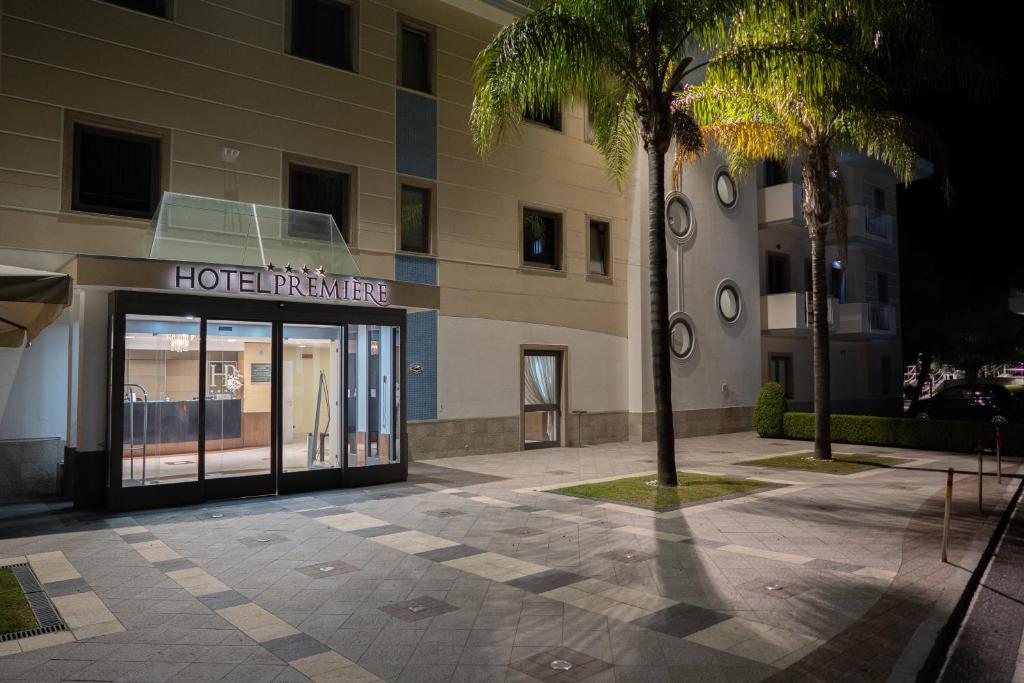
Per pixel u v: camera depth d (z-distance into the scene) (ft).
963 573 21.12
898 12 39.09
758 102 45.70
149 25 37.78
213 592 19.30
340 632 16.30
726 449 57.11
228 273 31.81
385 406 38.68
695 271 68.13
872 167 91.45
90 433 31.04
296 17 44.11
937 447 55.31
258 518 29.01
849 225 84.38
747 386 73.15
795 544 24.63
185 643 15.62
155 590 19.48
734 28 36.86
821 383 48.67
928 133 47.50
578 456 51.88
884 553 23.45
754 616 17.33
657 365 36.50
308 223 40.93
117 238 36.27
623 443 61.82
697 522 28.22
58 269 31.73
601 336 61.67
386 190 47.42
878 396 94.48
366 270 46.16
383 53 47.67
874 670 14.20
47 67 34.42
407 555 23.12
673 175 44.80
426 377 49.08
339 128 45.24
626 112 44.11
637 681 13.67
